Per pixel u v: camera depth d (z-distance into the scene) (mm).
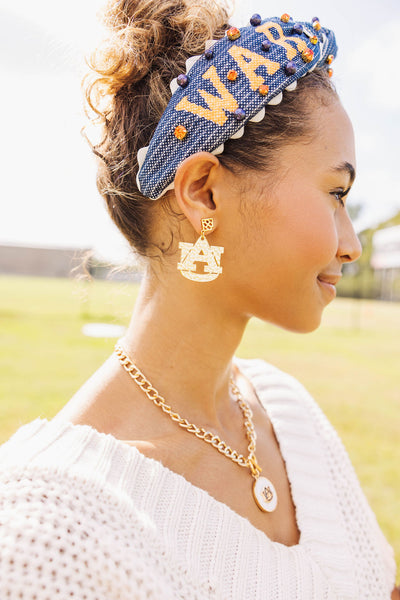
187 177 889
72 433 861
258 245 914
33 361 7922
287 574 916
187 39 933
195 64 890
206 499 886
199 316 980
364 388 7582
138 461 864
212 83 870
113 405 950
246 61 867
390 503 3771
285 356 10227
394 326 17016
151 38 952
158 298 995
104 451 848
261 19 931
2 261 33281
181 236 960
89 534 731
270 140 891
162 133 893
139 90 978
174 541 814
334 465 1245
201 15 946
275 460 1160
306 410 1318
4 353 8445
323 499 1133
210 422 1034
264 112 875
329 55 974
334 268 960
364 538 1149
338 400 6812
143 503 828
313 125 911
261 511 1009
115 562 721
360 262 25359
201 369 1010
